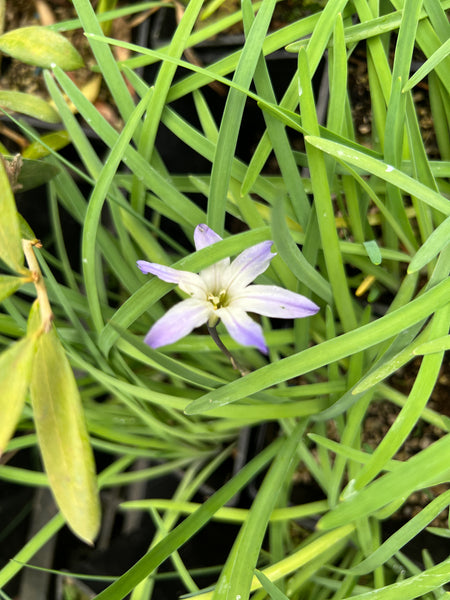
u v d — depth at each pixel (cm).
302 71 13
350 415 15
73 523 11
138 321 17
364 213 17
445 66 15
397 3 15
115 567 21
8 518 24
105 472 19
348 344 13
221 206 15
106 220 23
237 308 12
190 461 21
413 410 12
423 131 19
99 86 22
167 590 20
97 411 18
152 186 15
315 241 15
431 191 13
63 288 17
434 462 12
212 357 18
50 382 12
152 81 21
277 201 11
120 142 13
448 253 13
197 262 13
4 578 16
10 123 21
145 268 12
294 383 18
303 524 18
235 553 13
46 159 19
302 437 16
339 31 13
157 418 18
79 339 16
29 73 22
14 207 12
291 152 14
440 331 13
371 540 15
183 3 20
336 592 16
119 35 22
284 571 15
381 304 18
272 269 16
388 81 15
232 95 14
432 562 16
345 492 13
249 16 14
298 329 16
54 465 12
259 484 19
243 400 16
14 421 11
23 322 16
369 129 19
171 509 18
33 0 23
